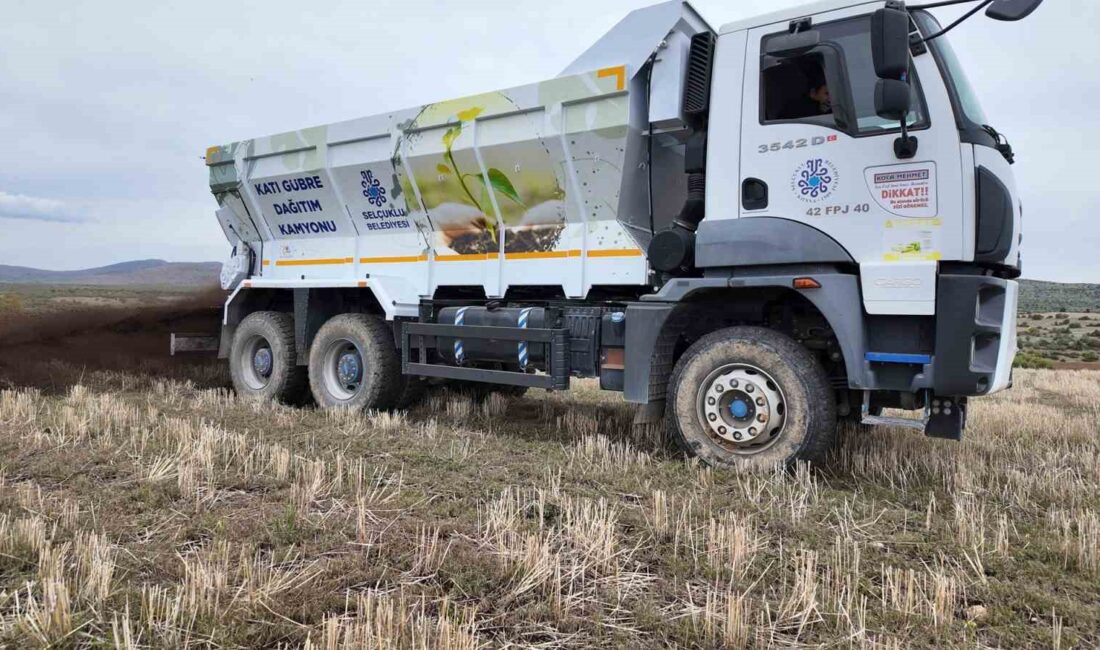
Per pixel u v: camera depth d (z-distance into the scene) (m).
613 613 2.56
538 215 6.13
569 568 2.94
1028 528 3.65
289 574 2.74
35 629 2.25
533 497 3.97
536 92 5.82
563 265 5.97
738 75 4.94
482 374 6.21
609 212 5.70
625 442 5.84
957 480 4.48
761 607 2.63
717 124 5.01
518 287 6.49
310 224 8.01
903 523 3.69
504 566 2.86
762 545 3.29
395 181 6.96
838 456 5.30
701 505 3.84
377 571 2.82
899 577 2.76
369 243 7.52
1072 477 4.68
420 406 7.61
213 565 2.84
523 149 5.95
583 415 7.08
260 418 6.43
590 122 5.54
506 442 5.61
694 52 5.22
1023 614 2.68
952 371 4.14
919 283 4.22
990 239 4.14
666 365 5.38
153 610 2.38
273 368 7.77
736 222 4.86
